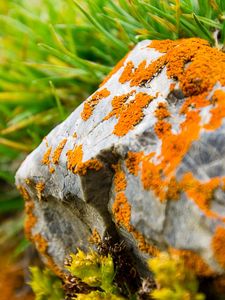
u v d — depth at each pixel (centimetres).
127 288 42
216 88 39
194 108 39
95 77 56
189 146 37
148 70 43
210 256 36
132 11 50
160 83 41
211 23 47
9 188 71
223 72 39
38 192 46
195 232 36
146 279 41
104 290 43
